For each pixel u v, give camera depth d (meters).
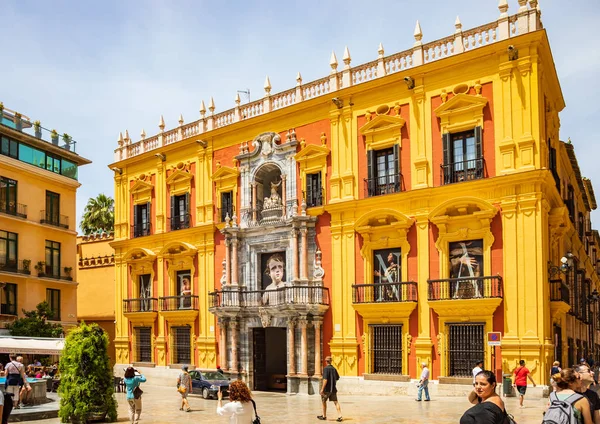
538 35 25.59
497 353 25.59
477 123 27.27
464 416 7.20
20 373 21.03
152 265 40.59
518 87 26.31
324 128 32.78
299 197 33.41
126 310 41.53
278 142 34.69
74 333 20.17
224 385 28.66
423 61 29.38
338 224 31.47
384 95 30.48
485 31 27.62
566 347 29.25
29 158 44.47
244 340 34.38
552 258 28.14
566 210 27.59
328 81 32.91
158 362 39.19
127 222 42.84
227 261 35.62
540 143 25.81
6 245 41.75
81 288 51.38
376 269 30.23
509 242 25.88
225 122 37.66
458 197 27.12
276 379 34.66
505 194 26.17
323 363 31.28
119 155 44.03
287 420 20.52
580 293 36.59
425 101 29.02
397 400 26.02
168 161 40.50
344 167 31.61
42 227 44.88
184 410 23.92
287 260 33.53
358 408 23.50
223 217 36.97
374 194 30.33
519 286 25.42
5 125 42.09
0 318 40.09
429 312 27.73
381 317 29.23
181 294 39.16
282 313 31.92
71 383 19.58
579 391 8.73
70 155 48.12
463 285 26.78
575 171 37.81
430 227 28.28
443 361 26.94
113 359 48.19
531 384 24.48
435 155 28.52
